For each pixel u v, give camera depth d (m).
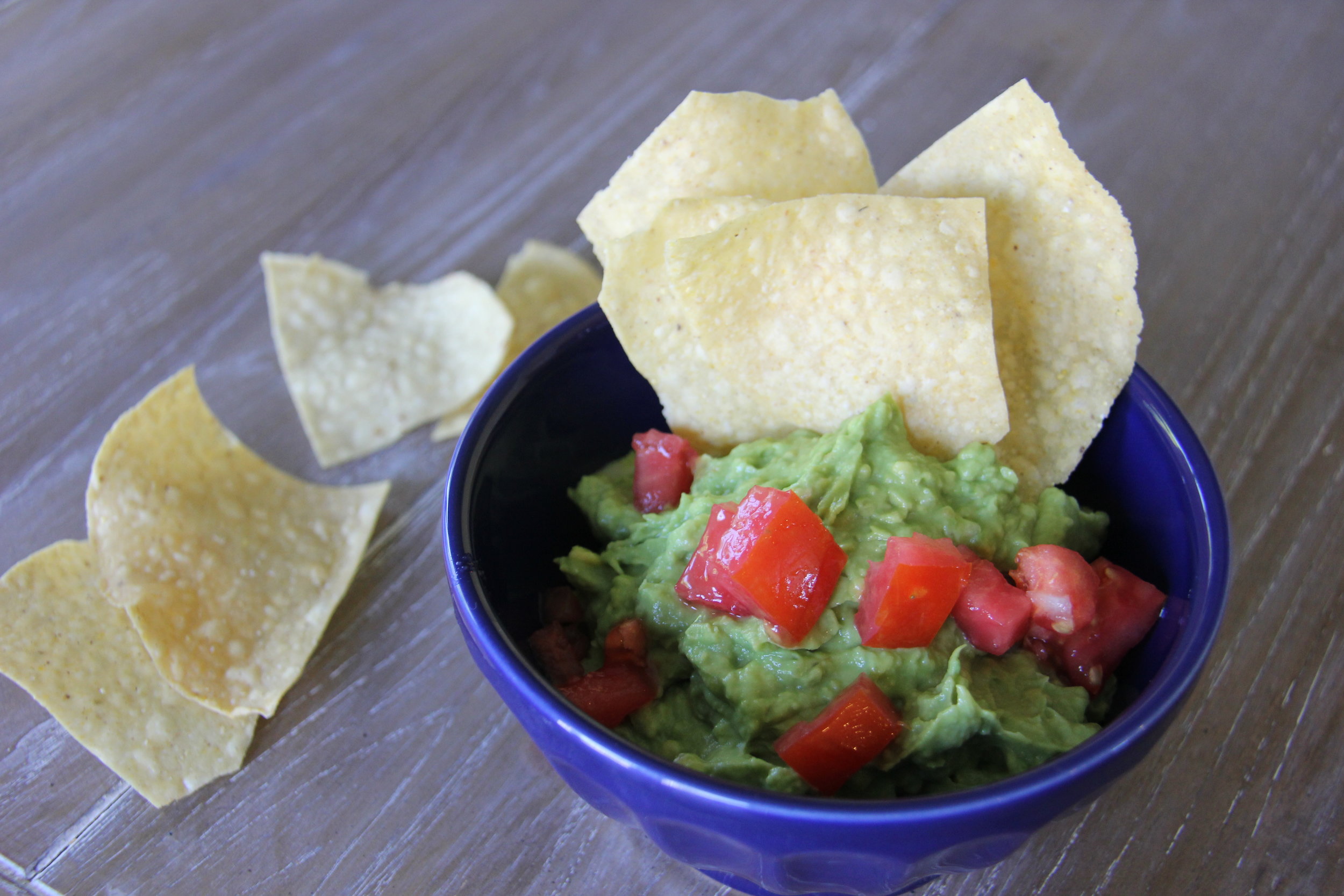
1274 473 0.36
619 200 0.33
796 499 0.29
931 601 0.28
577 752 0.27
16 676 0.33
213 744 0.33
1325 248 0.40
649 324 0.32
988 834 0.26
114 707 0.33
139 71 0.49
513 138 0.46
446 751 0.33
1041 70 0.46
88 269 0.43
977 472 0.30
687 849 0.28
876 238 0.30
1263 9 0.48
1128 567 0.31
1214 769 0.31
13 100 0.49
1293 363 0.38
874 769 0.28
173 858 0.31
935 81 0.46
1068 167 0.30
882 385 0.31
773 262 0.31
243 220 0.44
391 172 0.45
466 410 0.39
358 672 0.34
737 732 0.29
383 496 0.37
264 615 0.34
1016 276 0.31
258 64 0.49
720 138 0.33
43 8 0.53
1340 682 0.32
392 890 0.31
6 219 0.45
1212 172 0.43
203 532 0.35
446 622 0.35
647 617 0.30
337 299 0.41
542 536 0.33
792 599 0.28
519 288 0.41
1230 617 0.33
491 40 0.50
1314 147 0.43
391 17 0.51
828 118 0.33
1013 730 0.28
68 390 0.40
